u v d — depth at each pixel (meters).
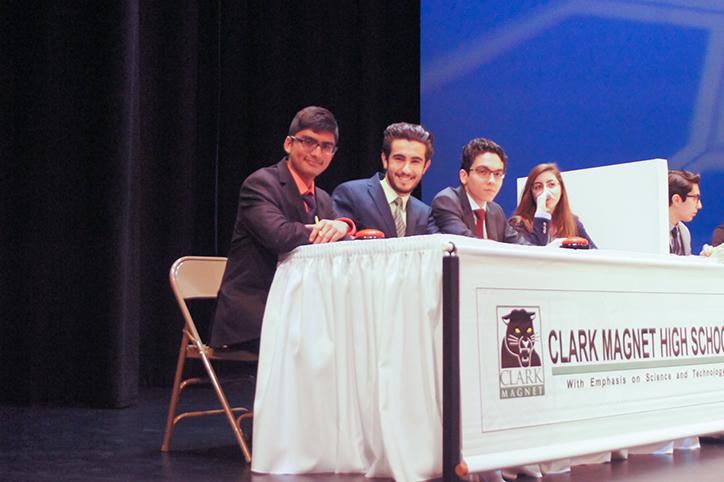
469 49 6.14
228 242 5.80
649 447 2.89
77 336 4.57
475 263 2.23
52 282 4.58
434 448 2.24
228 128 5.84
